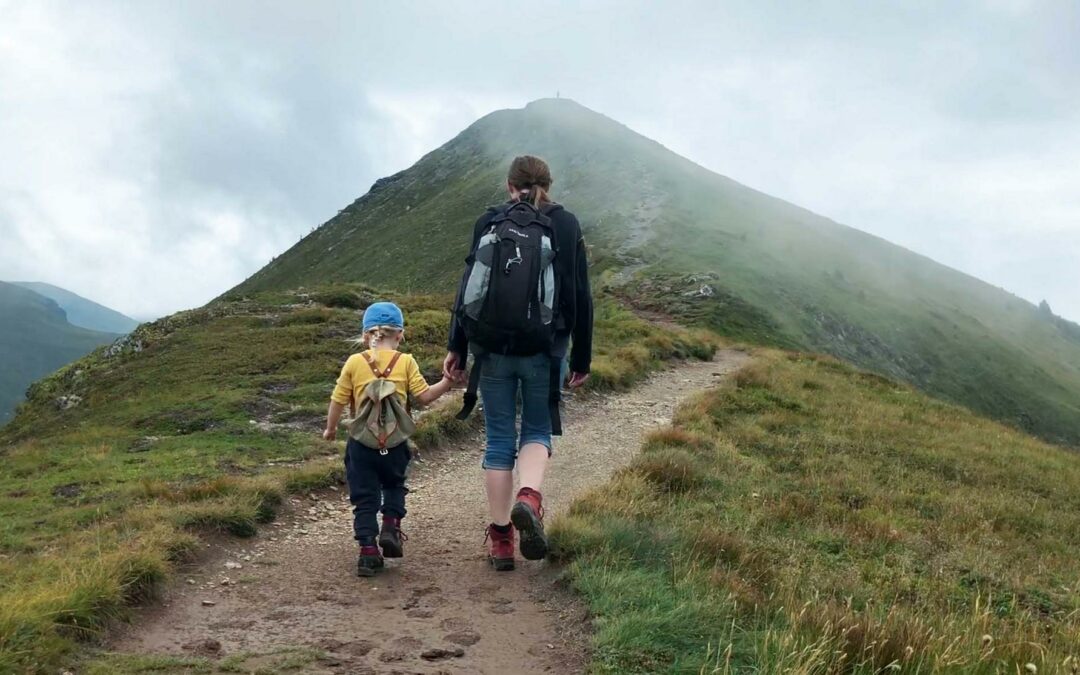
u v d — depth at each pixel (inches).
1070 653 171.2
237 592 185.9
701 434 454.0
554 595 180.1
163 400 608.4
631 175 3949.3
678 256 2738.7
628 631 147.9
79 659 139.5
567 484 331.6
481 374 194.7
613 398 604.7
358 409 203.9
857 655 144.6
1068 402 3966.5
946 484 453.4
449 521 262.2
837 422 600.7
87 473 358.0
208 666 138.5
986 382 3678.6
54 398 917.2
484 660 145.2
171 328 976.3
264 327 924.0
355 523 199.6
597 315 1705.2
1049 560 331.9
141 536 209.3
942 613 209.9
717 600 166.6
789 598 173.3
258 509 247.4
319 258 5088.6
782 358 1101.1
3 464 440.8
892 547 305.7
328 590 187.6
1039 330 5221.5
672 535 212.7
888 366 3093.0
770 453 459.5
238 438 424.8
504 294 177.5
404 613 171.2
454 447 394.6
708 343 1155.9
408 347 689.0
